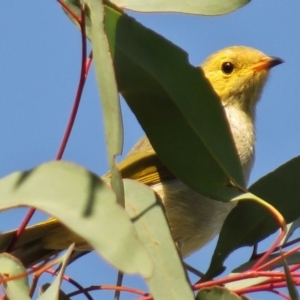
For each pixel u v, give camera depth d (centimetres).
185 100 759
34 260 1014
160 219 747
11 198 636
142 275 570
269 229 880
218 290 708
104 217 602
